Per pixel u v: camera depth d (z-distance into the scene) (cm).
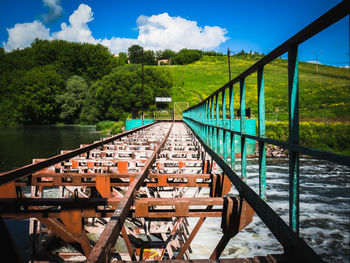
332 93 3969
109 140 940
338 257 782
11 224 1049
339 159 134
